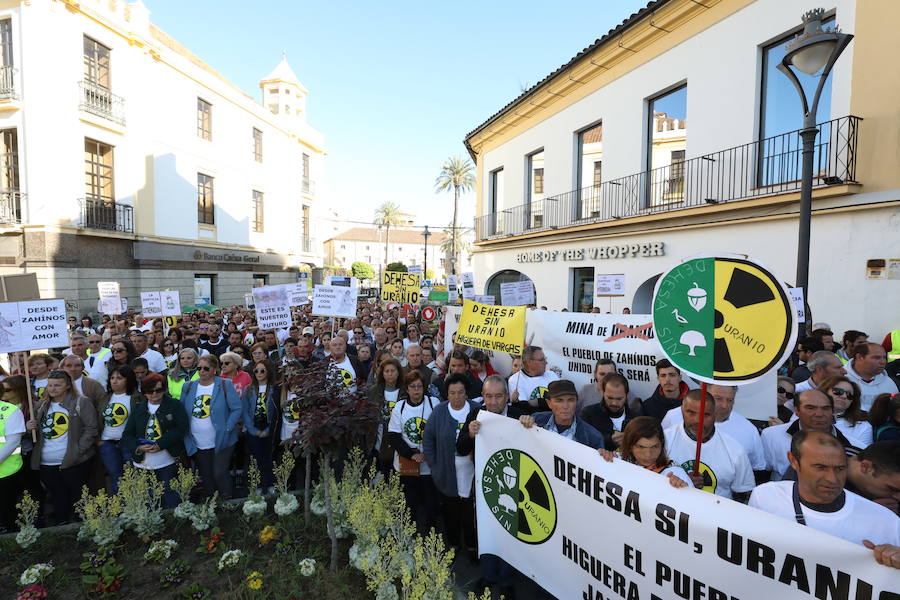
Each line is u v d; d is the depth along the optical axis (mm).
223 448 5523
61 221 19219
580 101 14953
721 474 3510
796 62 6129
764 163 9875
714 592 2619
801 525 2361
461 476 4535
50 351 10953
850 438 3969
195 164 27000
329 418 3873
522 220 18281
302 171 38062
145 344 8070
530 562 3637
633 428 3268
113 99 21594
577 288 15383
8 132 19156
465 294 14688
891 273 7836
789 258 9258
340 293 9195
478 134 20969
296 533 4594
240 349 8094
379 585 3611
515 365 6043
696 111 11125
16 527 5059
